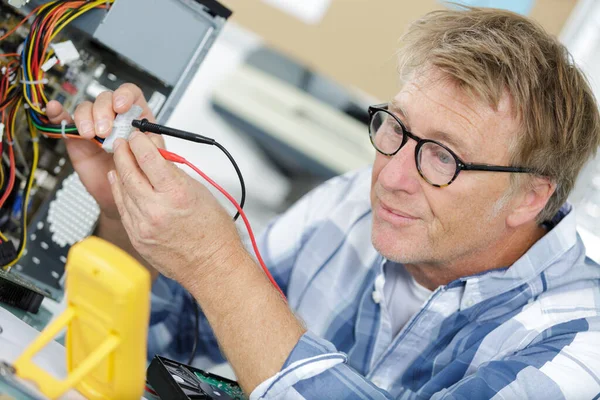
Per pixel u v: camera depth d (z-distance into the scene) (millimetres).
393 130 1033
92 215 1155
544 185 1049
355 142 2682
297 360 800
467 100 942
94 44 1062
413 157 982
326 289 1329
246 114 2656
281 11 2645
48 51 996
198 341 1275
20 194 1080
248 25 2660
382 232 1045
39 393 617
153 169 779
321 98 2682
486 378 887
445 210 997
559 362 933
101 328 632
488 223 1035
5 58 990
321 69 2676
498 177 987
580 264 1145
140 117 951
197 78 2643
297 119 2664
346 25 2607
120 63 1087
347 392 802
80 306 641
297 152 2656
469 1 1338
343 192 1446
